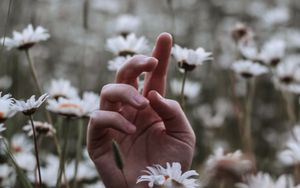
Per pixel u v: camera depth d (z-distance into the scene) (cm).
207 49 204
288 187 74
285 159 112
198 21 227
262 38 205
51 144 124
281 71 118
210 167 61
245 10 229
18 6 179
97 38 203
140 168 65
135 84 66
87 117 78
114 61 95
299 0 247
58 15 218
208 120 139
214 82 184
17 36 89
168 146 66
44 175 96
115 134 66
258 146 157
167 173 60
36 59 175
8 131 101
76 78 186
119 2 207
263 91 187
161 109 64
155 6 259
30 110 67
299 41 183
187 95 111
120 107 67
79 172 101
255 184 61
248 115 111
